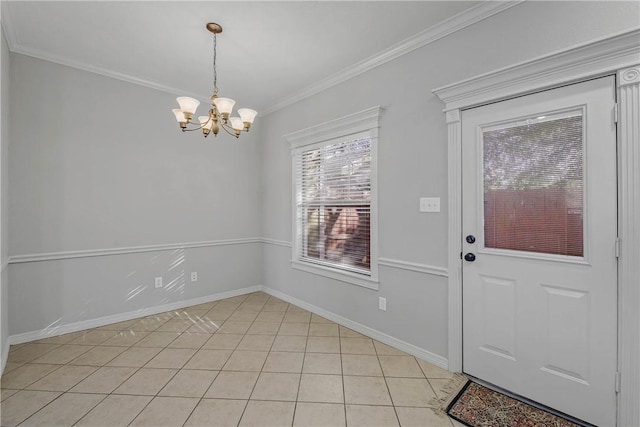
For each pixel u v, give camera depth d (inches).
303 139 137.3
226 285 155.9
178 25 88.9
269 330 115.7
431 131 90.4
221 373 85.8
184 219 140.9
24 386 79.0
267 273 165.0
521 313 74.0
